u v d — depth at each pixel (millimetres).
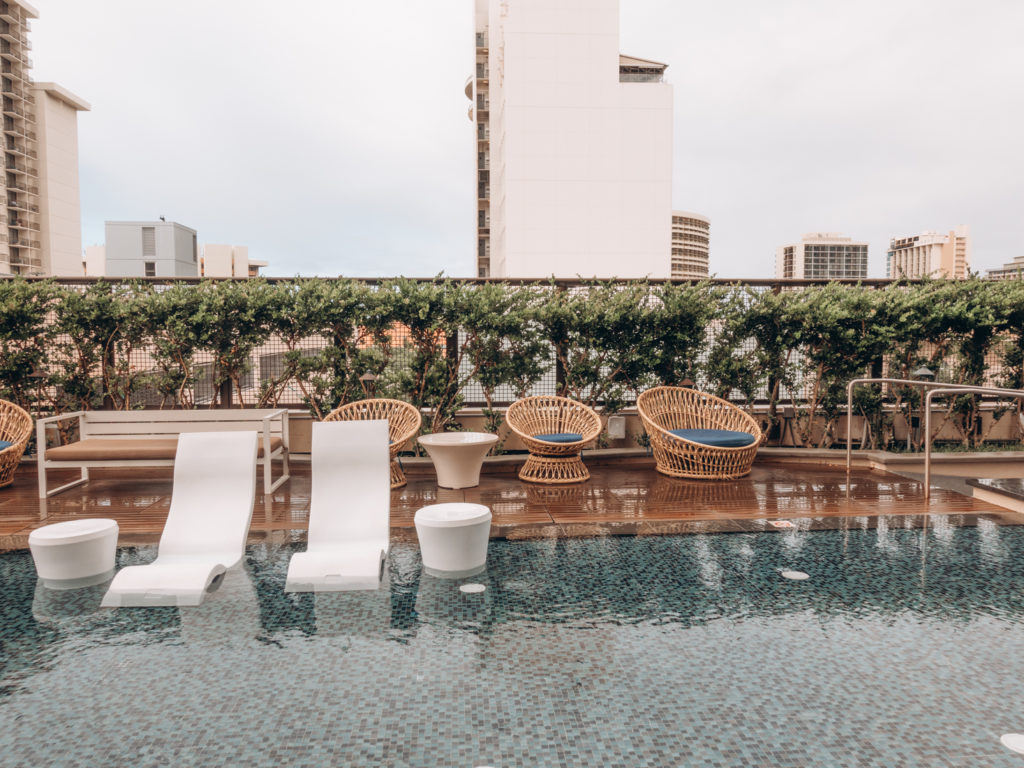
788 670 2666
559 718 2328
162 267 31234
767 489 6113
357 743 2180
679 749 2146
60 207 75250
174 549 3994
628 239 51406
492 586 3617
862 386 7926
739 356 8000
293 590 3557
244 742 2186
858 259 128000
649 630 3045
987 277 8055
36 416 7668
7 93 68188
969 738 2195
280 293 7535
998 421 8211
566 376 7934
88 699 2467
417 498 5801
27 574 3893
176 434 6621
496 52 55344
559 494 5934
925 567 3885
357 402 6785
